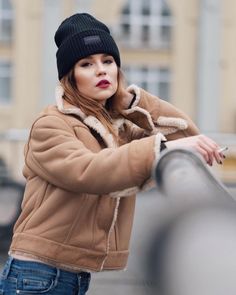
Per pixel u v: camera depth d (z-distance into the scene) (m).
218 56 28.53
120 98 2.69
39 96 28.16
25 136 19.70
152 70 28.83
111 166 2.29
